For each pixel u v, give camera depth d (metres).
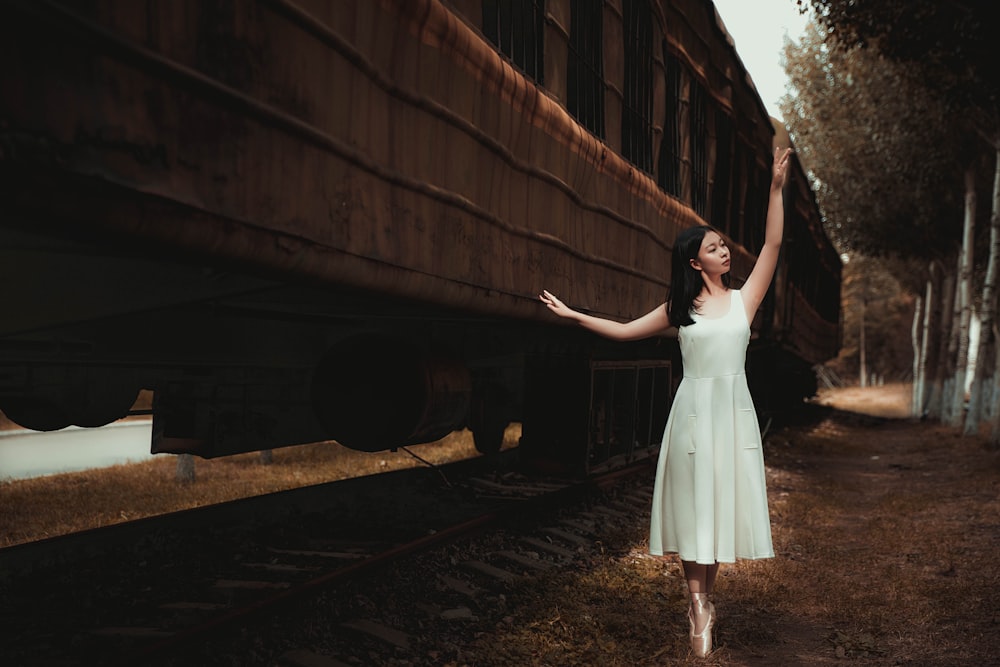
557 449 7.79
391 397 6.01
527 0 5.16
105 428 14.22
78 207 2.07
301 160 2.90
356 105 3.24
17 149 1.88
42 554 4.91
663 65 7.98
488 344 7.33
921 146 23.25
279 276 2.93
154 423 5.74
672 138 8.57
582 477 7.76
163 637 3.77
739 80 11.38
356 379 6.03
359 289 3.37
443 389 6.23
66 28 1.98
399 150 3.58
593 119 6.29
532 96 4.94
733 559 3.64
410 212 3.69
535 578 5.11
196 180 2.42
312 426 6.16
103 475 10.29
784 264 14.47
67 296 2.87
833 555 6.36
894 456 16.11
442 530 6.09
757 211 13.06
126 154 2.17
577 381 7.71
